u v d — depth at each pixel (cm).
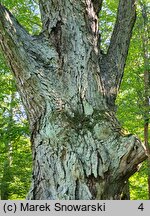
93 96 370
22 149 1041
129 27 443
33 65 370
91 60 387
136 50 959
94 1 426
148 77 979
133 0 452
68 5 405
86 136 339
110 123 349
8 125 848
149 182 1043
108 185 331
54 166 334
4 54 375
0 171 1068
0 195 1027
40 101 361
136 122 1003
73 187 322
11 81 852
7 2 829
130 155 331
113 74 410
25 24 887
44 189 332
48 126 349
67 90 368
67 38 393
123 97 988
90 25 408
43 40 395
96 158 329
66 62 381
